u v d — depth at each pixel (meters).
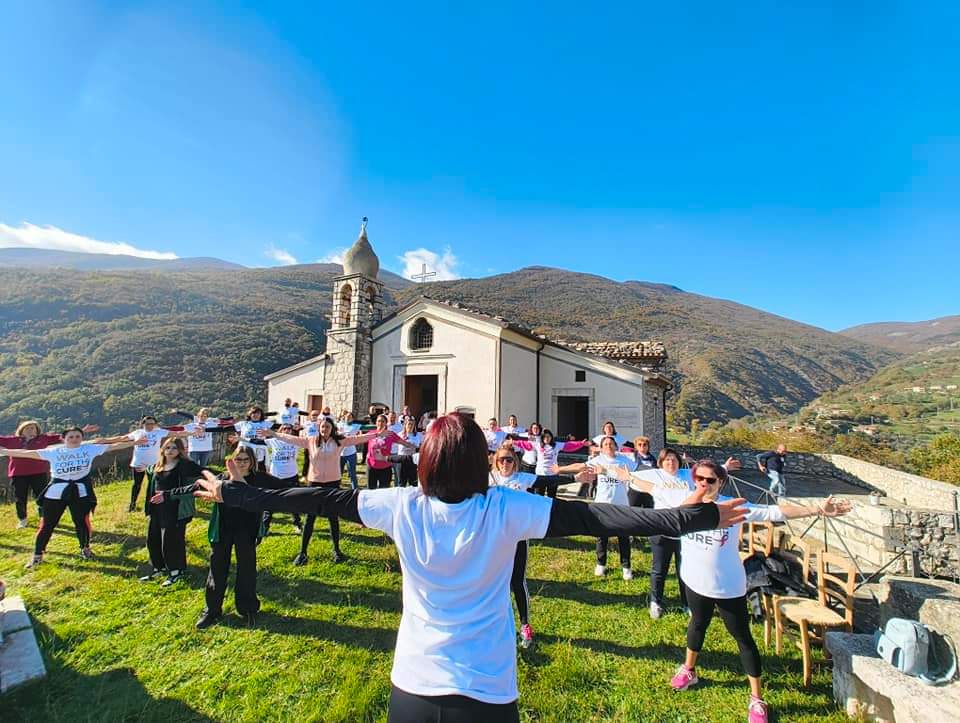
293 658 4.15
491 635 1.63
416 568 1.66
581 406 18.80
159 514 5.74
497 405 14.44
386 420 8.91
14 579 5.60
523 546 4.61
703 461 3.66
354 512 1.79
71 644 4.25
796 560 5.57
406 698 1.58
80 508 6.23
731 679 3.98
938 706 2.92
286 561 6.38
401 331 16.97
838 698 3.71
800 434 25.69
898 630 3.38
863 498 7.54
